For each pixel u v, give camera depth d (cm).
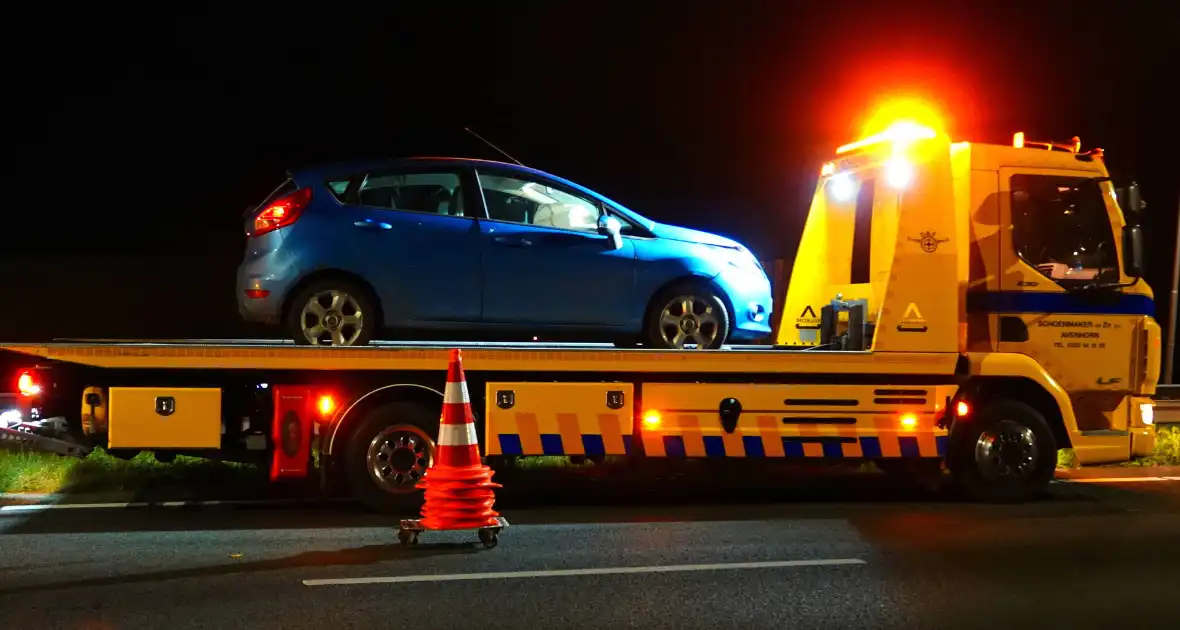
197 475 899
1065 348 843
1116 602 542
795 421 804
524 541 671
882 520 757
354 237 748
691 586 564
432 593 541
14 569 582
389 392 752
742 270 841
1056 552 655
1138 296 862
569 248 787
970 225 827
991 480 834
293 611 506
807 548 659
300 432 741
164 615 497
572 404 769
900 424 820
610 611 515
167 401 732
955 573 599
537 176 804
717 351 776
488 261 770
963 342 823
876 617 511
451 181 784
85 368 729
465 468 653
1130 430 866
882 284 824
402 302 757
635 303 802
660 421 785
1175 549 666
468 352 745
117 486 853
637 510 791
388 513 748
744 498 855
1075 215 849
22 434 725
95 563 596
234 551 630
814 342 912
